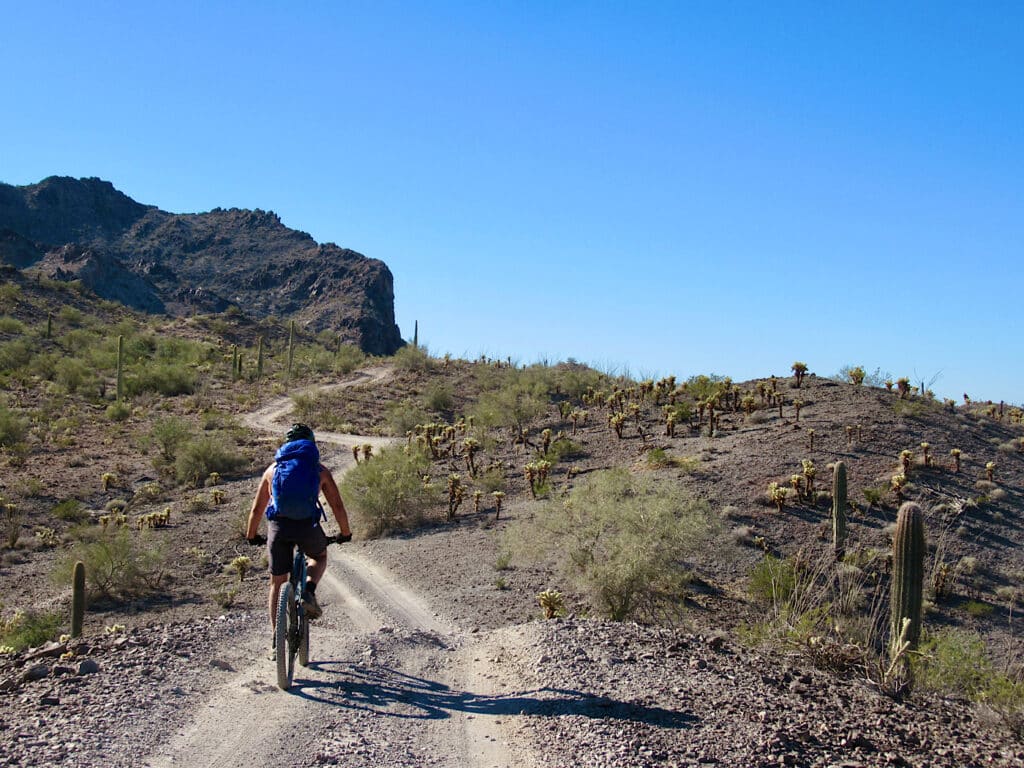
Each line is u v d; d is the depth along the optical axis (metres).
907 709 6.21
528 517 25.62
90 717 5.10
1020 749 5.51
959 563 21.12
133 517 33.34
